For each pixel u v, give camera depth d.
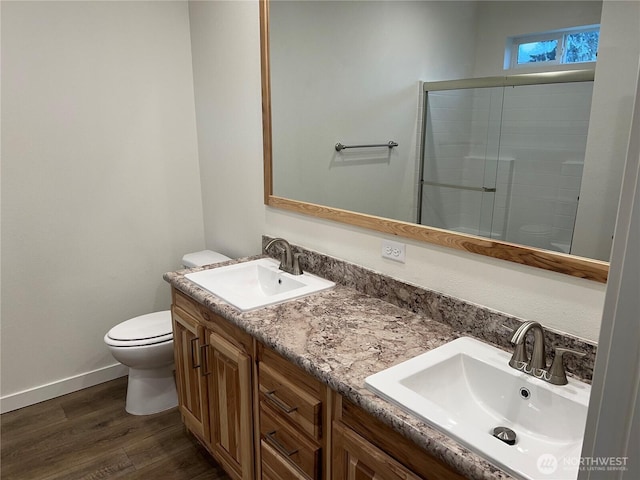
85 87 2.52
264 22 2.18
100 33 2.52
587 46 1.26
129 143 2.72
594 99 1.23
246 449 1.81
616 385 0.64
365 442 1.24
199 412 2.14
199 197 3.06
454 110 1.56
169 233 2.98
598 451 0.67
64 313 2.68
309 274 2.14
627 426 0.63
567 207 1.29
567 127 1.29
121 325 2.52
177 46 2.79
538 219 1.36
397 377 1.24
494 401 1.32
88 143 2.58
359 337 1.50
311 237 2.18
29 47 2.32
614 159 1.19
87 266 2.71
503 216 1.45
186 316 2.07
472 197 1.53
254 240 2.59
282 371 1.53
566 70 1.29
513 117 1.41
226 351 1.79
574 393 1.18
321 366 1.32
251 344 1.66
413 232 1.68
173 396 2.63
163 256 2.99
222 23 2.49
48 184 2.50
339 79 1.92
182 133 2.91
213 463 2.21
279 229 2.38
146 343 2.34
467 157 1.54
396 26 1.69
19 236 2.46
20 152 2.39
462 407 1.34
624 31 1.17
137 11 2.62
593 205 1.24
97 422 2.50
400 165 1.75
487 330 1.48
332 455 1.38
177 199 2.97
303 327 1.58
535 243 1.37
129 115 2.69
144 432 2.42
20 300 2.53
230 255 2.85
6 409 2.57
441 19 1.59
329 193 2.04
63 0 2.38
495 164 1.46
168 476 2.13
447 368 1.35
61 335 2.69
